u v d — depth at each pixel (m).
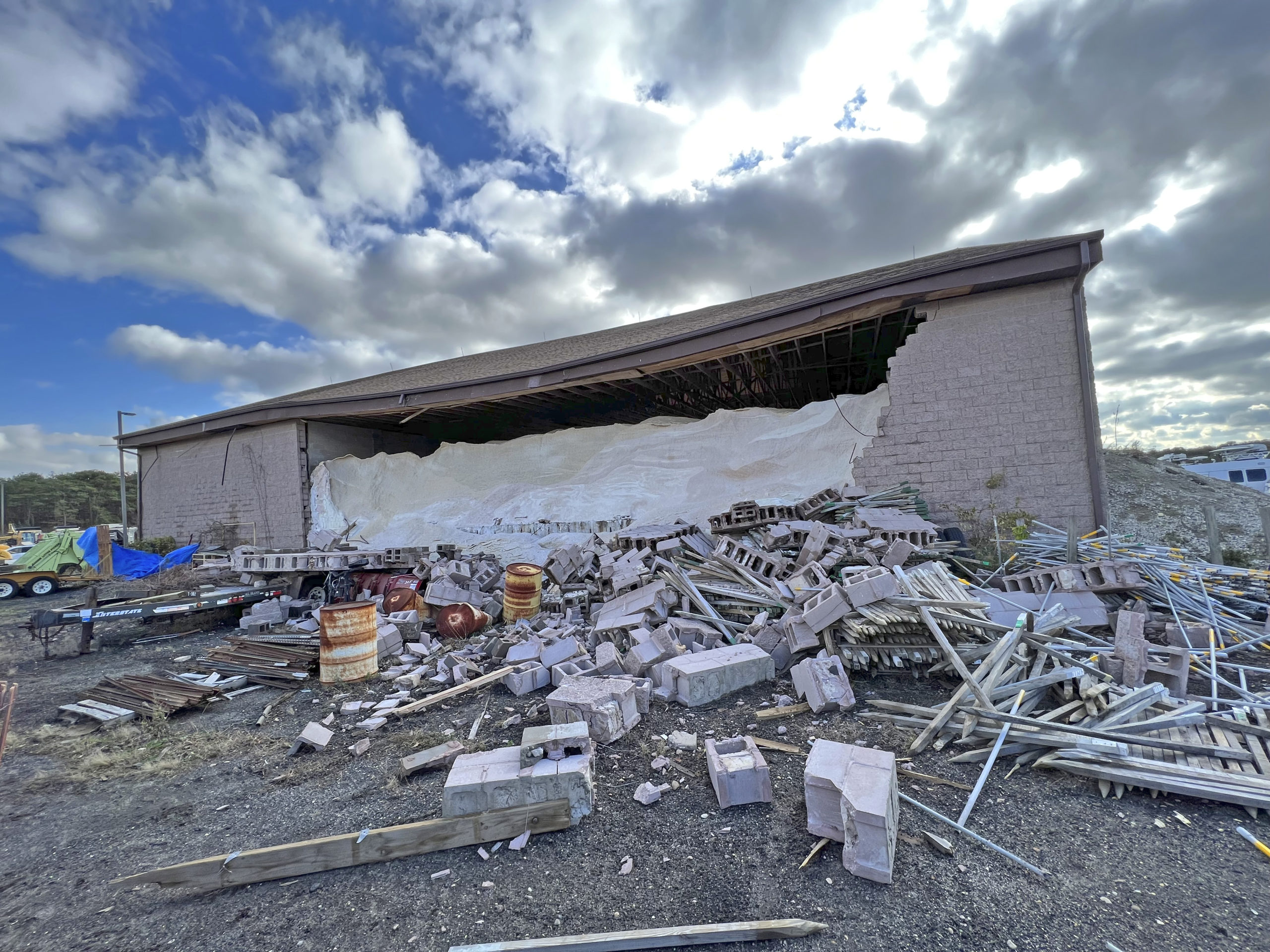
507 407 16.59
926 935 2.40
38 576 16.34
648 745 4.28
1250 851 2.88
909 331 11.12
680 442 12.58
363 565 11.15
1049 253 8.42
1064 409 8.73
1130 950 2.29
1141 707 4.07
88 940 2.68
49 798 4.10
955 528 8.84
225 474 18.06
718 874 2.86
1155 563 7.07
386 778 4.12
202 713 5.77
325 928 2.66
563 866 2.99
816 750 3.35
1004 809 3.28
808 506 9.49
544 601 9.41
